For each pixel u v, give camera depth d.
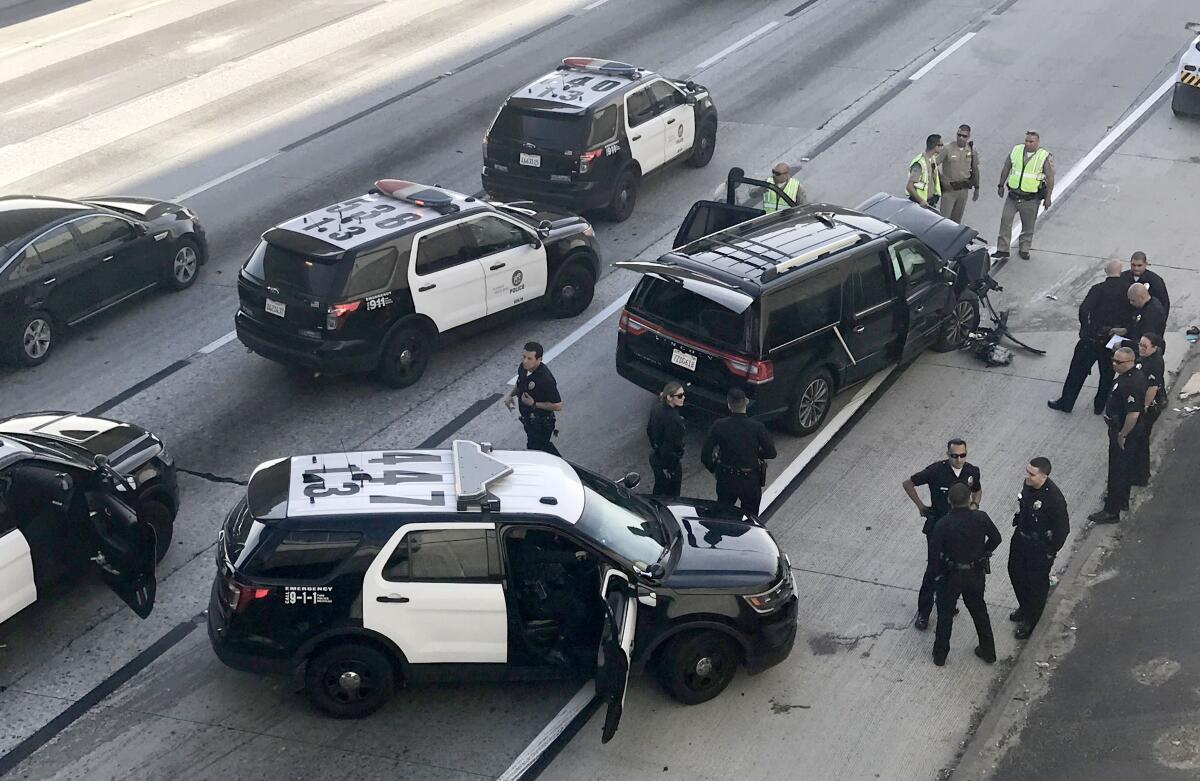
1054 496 10.20
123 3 28.89
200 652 10.23
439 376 14.65
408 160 20.39
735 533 10.30
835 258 13.21
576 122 17.78
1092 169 20.11
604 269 17.31
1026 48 25.12
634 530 9.92
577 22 27.11
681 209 19.12
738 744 9.43
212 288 16.62
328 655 9.24
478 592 9.22
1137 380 11.77
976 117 21.97
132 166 20.09
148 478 11.09
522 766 9.15
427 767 9.09
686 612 9.46
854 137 21.33
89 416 11.75
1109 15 26.80
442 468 9.90
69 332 15.52
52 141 21.00
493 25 27.00
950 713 9.84
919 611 10.70
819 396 13.49
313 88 23.50
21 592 10.00
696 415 12.98
